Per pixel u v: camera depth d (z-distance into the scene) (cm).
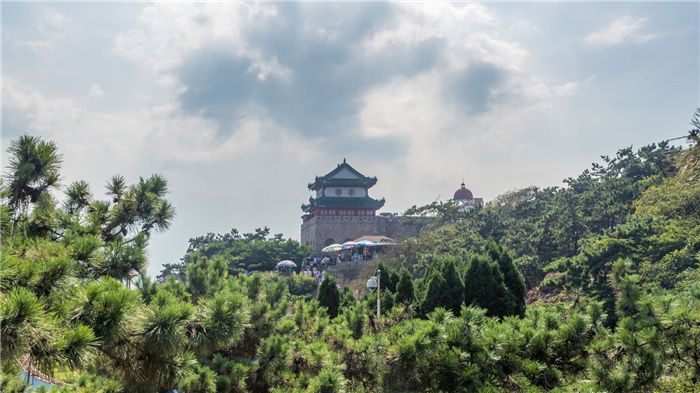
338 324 1151
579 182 6425
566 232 4591
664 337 748
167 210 875
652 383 748
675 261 2639
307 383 905
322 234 8531
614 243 2747
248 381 955
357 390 882
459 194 10688
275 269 7044
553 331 840
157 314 545
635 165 5641
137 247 687
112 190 874
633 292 875
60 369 473
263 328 1068
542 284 2941
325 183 8600
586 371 820
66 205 835
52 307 495
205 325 587
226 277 1349
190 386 824
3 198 689
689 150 3822
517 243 4634
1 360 427
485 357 831
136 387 574
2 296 455
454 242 5178
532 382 816
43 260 530
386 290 1869
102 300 512
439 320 880
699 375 740
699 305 829
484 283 1579
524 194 6881
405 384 850
